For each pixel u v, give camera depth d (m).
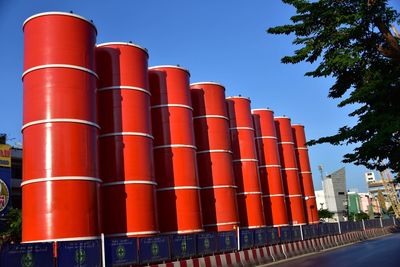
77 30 21.52
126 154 23.84
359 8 13.89
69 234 18.98
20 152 46.50
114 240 16.72
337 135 14.96
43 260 14.03
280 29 14.87
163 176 28.66
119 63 24.91
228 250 23.50
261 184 42.72
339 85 16.00
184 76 30.72
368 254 24.36
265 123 44.12
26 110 20.69
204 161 33.22
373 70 15.19
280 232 29.70
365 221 48.59
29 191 19.59
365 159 15.49
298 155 52.53
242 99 39.09
